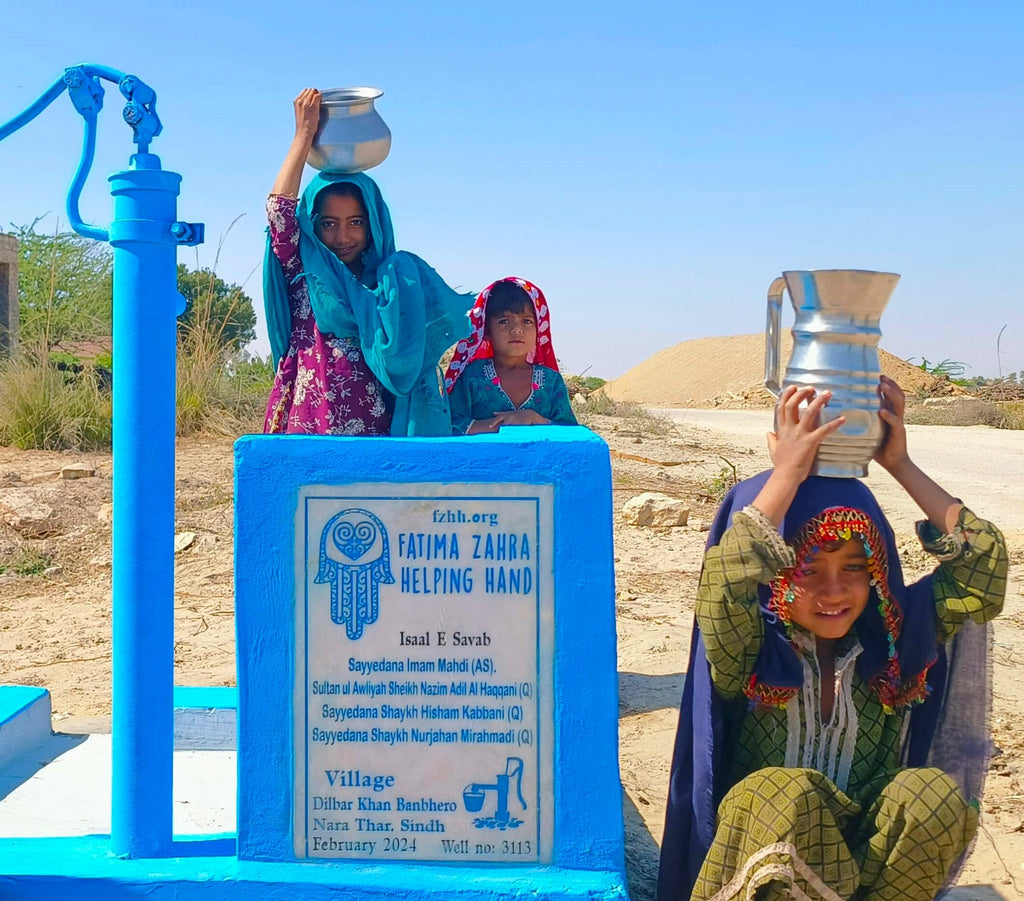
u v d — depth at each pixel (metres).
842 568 2.92
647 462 13.88
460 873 2.90
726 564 2.82
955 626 3.03
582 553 2.90
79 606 7.29
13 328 21.05
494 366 4.70
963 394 43.41
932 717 3.18
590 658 2.90
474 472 2.90
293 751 2.94
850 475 2.93
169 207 2.99
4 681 5.78
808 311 2.92
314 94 3.68
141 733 2.97
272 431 3.90
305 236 3.72
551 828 2.92
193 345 14.83
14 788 3.93
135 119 2.99
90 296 22.84
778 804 2.68
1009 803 4.16
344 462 2.90
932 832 2.71
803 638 3.02
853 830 2.88
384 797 2.94
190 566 8.16
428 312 3.73
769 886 2.69
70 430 12.18
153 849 2.99
